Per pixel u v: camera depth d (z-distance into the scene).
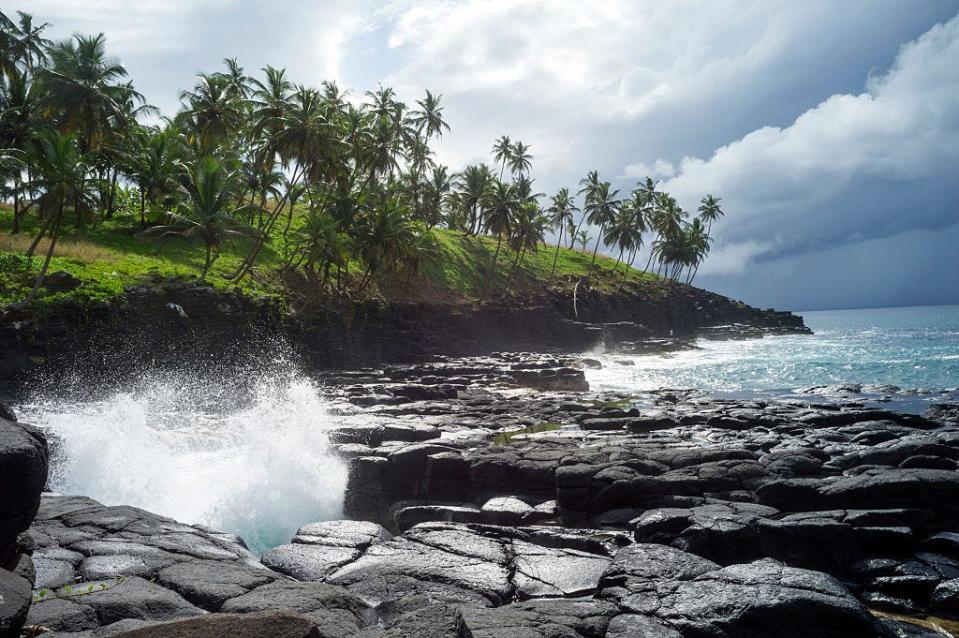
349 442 16.52
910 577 7.61
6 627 3.44
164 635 2.88
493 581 6.90
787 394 31.55
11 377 26.23
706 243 104.50
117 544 6.77
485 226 74.25
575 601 5.85
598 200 91.06
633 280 91.19
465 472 13.66
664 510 9.68
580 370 36.84
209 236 38.69
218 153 51.66
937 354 51.12
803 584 5.72
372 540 8.30
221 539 7.57
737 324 92.44
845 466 12.48
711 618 5.39
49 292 29.47
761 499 10.59
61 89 39.34
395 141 65.62
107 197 48.50
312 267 49.22
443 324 54.94
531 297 69.94
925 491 9.53
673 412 22.12
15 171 37.03
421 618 3.73
